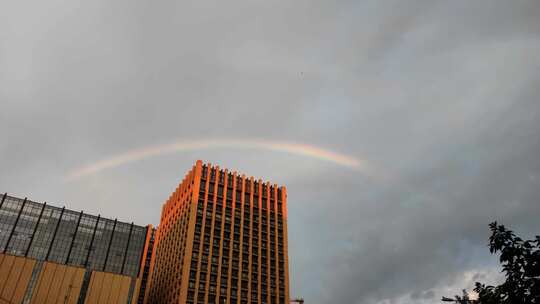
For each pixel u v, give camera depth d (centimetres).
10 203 12138
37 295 9962
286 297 12812
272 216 14600
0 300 9575
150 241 16575
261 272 12850
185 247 12225
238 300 11856
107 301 10644
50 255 11775
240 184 14750
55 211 12612
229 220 13512
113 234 12988
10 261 10125
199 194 13575
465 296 5956
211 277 11906
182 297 11162
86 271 10856
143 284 15325
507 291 2131
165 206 16612
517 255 2116
